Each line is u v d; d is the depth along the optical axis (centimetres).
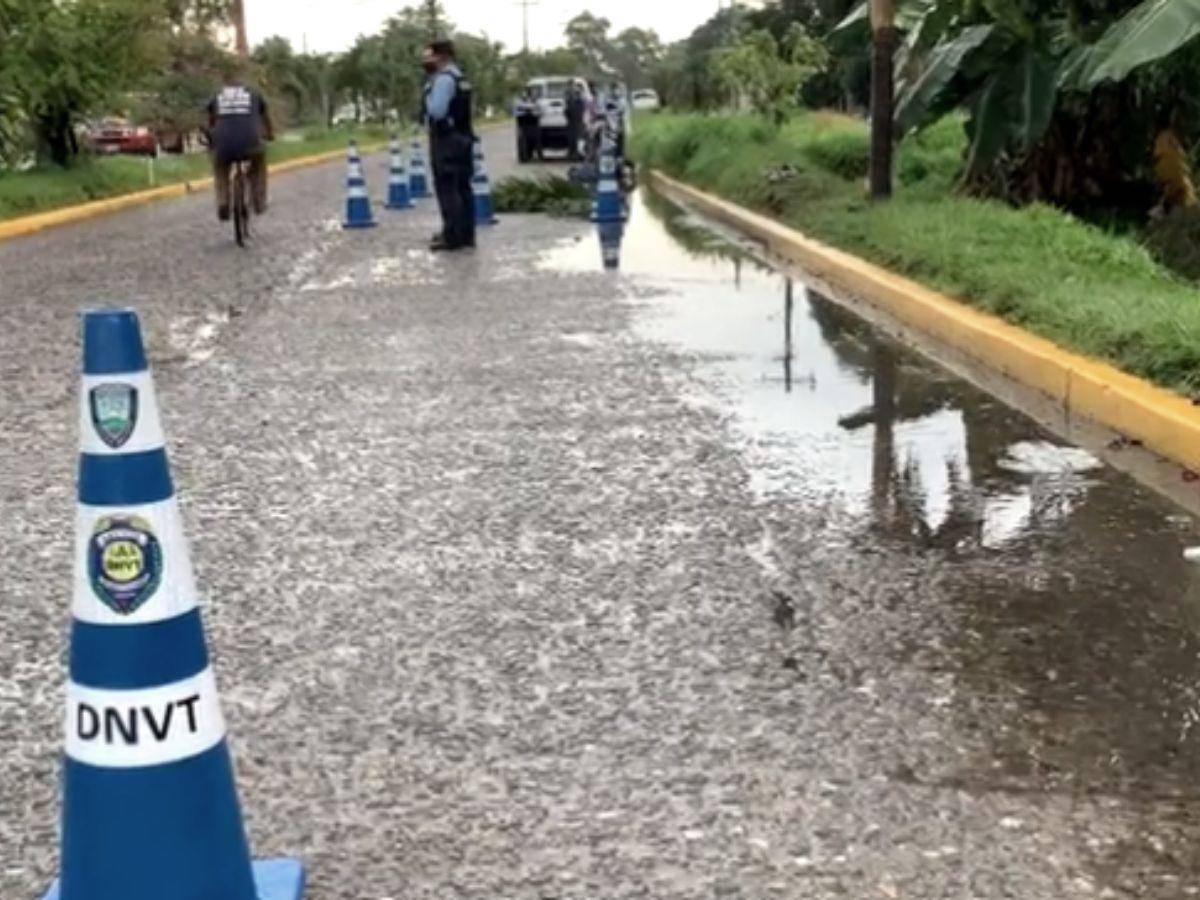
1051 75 1288
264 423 720
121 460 256
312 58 6309
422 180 2466
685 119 3111
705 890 293
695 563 492
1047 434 662
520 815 325
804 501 564
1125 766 341
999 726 362
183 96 3719
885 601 452
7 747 365
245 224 1662
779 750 353
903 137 1600
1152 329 691
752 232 1658
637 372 832
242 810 315
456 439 679
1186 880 293
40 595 476
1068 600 450
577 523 541
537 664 409
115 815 258
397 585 478
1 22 2292
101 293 1252
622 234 1709
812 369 835
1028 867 298
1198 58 1248
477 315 1064
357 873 303
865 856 304
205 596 469
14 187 2245
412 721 374
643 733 364
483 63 7462
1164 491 564
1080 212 1442
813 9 4275
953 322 888
